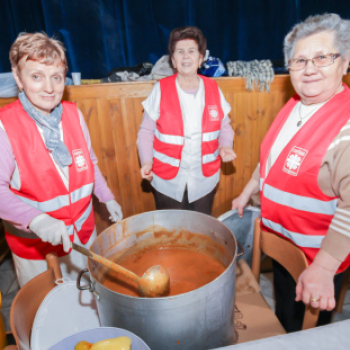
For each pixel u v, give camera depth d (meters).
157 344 0.62
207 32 2.13
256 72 1.92
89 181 1.17
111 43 2.04
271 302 1.66
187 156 1.53
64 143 1.09
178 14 2.04
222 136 1.60
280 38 2.24
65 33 1.94
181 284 0.85
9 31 1.93
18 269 1.21
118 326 0.64
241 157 2.18
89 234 1.25
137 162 2.06
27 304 0.79
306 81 0.83
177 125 1.47
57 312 0.83
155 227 0.96
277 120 1.02
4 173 0.96
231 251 0.81
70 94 1.82
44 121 1.01
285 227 0.96
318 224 0.89
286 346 0.55
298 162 0.87
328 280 0.73
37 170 1.02
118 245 0.91
